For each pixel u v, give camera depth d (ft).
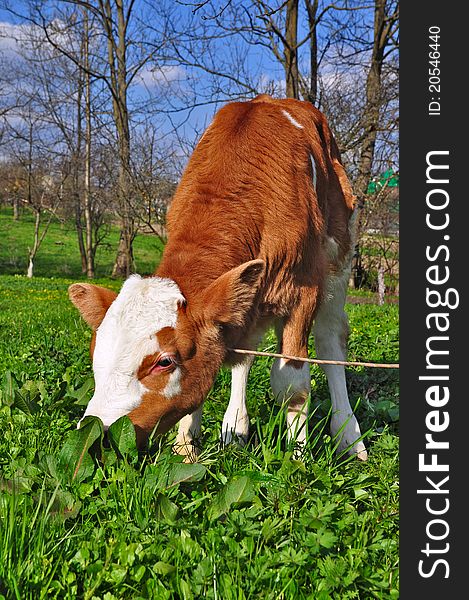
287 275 14.19
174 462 11.10
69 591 8.16
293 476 11.19
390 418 16.99
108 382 11.09
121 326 11.21
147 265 134.92
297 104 16.81
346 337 17.34
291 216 14.08
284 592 8.36
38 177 126.00
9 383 15.19
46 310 44.52
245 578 8.50
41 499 9.71
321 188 15.89
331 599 8.29
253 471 11.33
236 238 13.33
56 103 115.44
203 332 11.92
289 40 50.37
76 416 15.14
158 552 8.86
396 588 8.81
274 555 8.89
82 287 11.94
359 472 13.30
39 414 14.56
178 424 14.90
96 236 132.05
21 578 8.27
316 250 14.87
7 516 9.11
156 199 53.52
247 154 14.16
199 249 12.95
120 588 8.29
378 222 64.59
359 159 58.65
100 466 11.09
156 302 11.51
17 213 193.36
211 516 10.05
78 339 26.81
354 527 10.06
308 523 9.45
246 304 12.09
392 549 9.86
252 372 19.89
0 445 12.91
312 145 15.89
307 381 14.60
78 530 9.59
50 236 174.81
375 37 63.77
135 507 10.03
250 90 55.01
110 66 86.43
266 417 16.72
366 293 74.69
